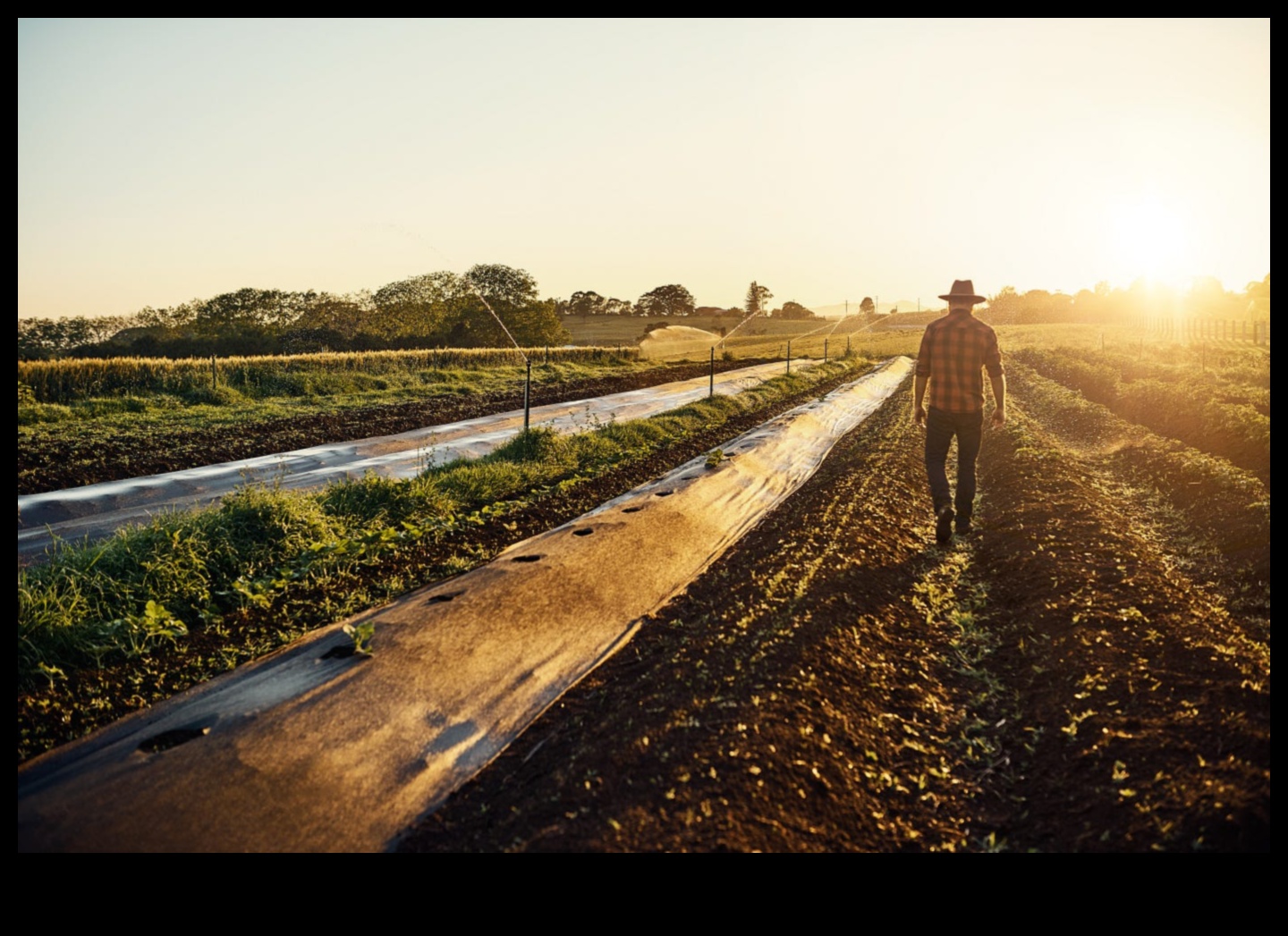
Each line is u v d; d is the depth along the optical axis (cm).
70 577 670
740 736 420
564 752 438
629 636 621
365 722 451
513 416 2102
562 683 538
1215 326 5225
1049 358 3834
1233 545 806
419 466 1403
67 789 390
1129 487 1166
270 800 386
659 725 442
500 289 6200
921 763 452
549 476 1237
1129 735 431
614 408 2352
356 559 802
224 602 707
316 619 659
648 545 801
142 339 5138
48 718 504
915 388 855
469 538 895
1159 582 662
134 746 434
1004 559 786
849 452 1531
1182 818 355
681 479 1106
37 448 1454
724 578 756
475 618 584
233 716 452
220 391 2358
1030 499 995
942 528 832
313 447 1557
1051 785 416
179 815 373
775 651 529
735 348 6875
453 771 432
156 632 610
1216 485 999
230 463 1388
